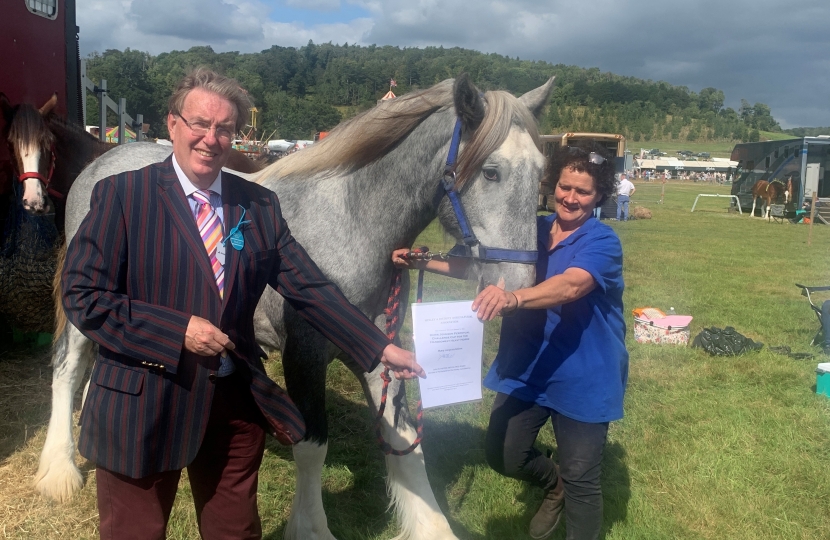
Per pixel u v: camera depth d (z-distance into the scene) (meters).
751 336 6.30
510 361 2.48
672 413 4.26
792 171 20.69
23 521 2.82
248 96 1.81
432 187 2.45
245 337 1.80
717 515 3.08
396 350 1.94
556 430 2.42
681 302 7.61
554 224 2.47
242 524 1.87
